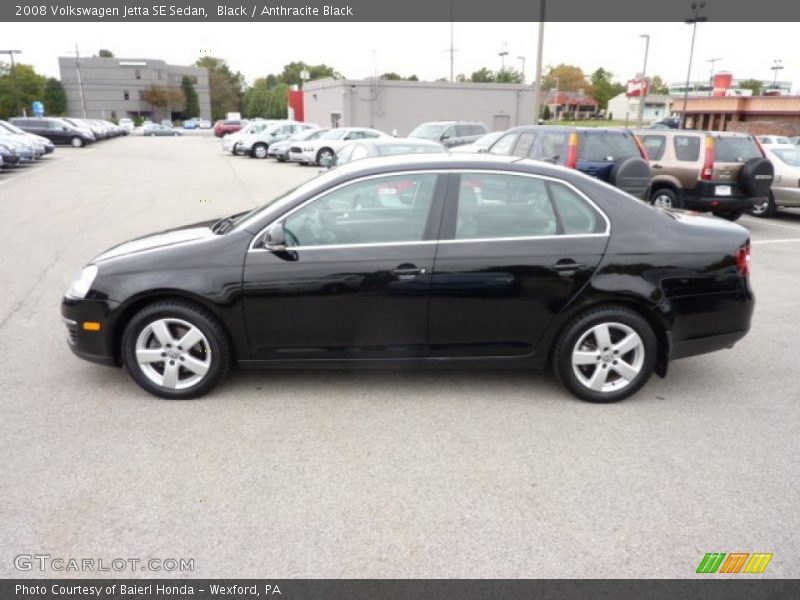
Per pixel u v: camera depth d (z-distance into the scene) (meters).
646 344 4.16
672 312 4.11
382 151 11.77
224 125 56.53
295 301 4.05
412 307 4.07
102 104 103.62
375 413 4.07
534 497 3.19
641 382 4.23
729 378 4.73
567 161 9.61
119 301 4.05
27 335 5.41
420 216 4.10
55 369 4.70
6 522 2.95
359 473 3.38
